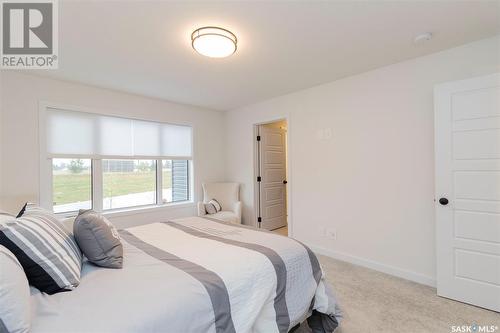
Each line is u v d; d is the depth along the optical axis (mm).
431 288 2344
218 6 1644
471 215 2055
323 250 3271
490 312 1945
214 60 2480
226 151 4793
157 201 3955
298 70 2770
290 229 3668
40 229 1136
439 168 2201
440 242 2199
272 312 1366
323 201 3277
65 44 2125
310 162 3420
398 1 1608
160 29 1913
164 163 4066
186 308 1017
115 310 926
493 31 1985
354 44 2184
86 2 1583
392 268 2648
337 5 1645
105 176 3426
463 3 1631
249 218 4367
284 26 1890
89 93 3207
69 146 3072
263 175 4449
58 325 838
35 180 2799
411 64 2500
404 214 2568
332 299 1704
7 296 773
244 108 4406
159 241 1808
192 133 4340
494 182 1960
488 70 2092
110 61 2471
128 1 1575
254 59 2469
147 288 1086
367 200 2854
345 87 3025
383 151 2717
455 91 2119
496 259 1949
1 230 996
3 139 2617
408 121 2531
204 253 1532
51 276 1048
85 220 1345
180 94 3637
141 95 3662
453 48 2252
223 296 1166
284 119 3854
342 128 3066
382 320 1861
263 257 1487
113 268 1308
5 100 2633
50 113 2936
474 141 2037
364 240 2885
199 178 4418
